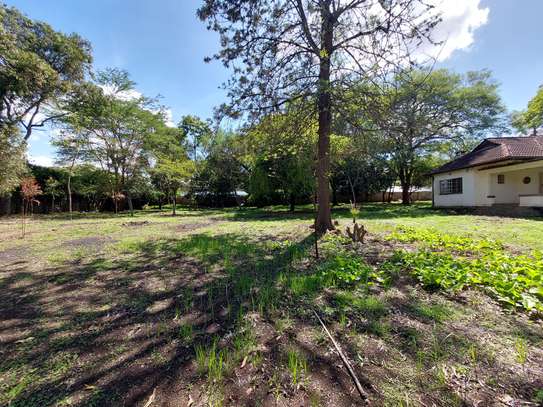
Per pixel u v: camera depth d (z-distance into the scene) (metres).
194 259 4.51
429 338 1.89
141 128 18.45
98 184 18.88
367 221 9.04
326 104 5.96
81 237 7.06
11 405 1.38
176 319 2.36
